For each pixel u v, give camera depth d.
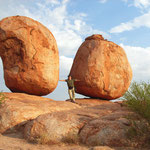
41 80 9.38
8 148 4.54
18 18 9.72
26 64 9.29
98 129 5.23
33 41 9.39
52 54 9.86
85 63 10.86
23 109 6.86
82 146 4.84
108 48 11.47
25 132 5.85
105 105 8.36
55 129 5.45
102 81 10.57
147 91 5.54
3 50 9.57
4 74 9.76
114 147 4.64
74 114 6.28
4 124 6.41
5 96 8.05
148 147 4.46
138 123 5.18
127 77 11.53
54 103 8.29
